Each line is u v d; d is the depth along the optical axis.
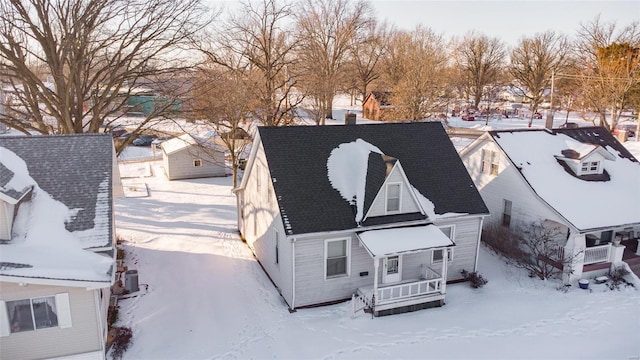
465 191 19.06
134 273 16.91
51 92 20.58
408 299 16.12
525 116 79.25
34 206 12.91
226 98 31.39
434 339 14.46
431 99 47.56
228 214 26.77
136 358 13.20
